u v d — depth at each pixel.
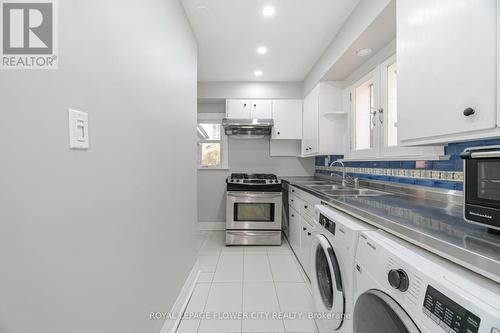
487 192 0.76
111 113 0.86
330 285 1.34
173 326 1.54
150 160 1.21
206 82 3.50
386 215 1.05
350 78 2.51
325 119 2.69
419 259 0.74
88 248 0.74
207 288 2.07
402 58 1.22
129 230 1.00
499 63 0.77
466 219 0.83
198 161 3.89
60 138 0.63
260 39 2.29
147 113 1.18
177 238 1.66
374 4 1.53
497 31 0.77
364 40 1.81
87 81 0.73
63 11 0.64
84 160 0.72
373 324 0.86
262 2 1.76
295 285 2.11
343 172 2.56
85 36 0.72
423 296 0.64
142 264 1.12
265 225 3.13
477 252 0.62
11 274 0.51
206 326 1.60
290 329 1.57
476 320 0.50
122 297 0.94
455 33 0.92
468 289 0.57
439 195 1.46
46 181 0.59
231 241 3.13
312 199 2.01
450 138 0.98
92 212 0.76
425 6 1.06
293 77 3.33
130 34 1.01
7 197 0.50
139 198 1.09
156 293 1.29
